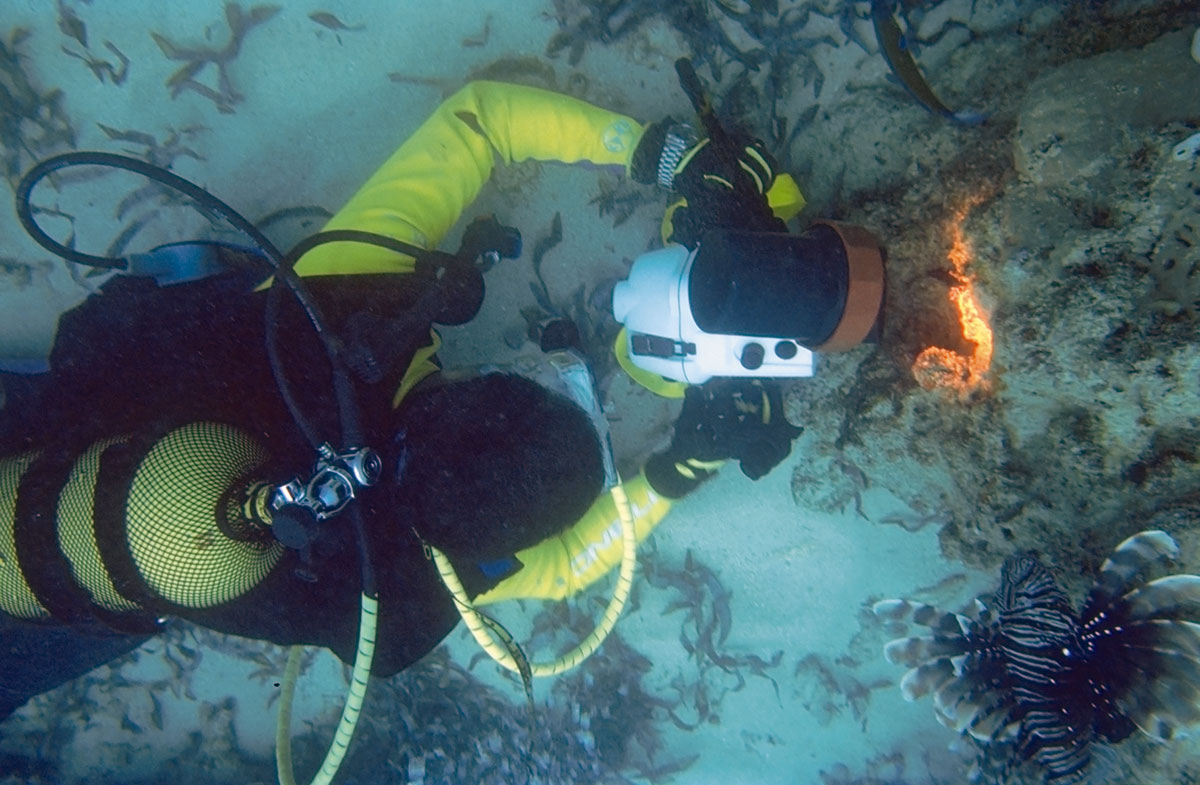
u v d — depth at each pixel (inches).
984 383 94.1
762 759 158.2
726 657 151.2
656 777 159.9
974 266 93.5
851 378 117.1
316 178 128.6
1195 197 74.7
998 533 99.4
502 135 109.3
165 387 67.6
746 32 124.0
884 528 137.9
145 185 127.3
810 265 89.5
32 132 125.6
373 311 80.0
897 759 152.1
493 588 89.7
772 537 144.0
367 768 161.3
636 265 106.3
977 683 101.7
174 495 59.4
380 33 123.9
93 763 161.3
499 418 61.0
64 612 67.1
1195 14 87.4
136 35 122.3
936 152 106.7
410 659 79.5
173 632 153.5
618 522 115.2
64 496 62.4
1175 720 84.0
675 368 101.9
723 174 101.0
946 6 117.6
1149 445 81.4
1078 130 82.2
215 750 160.7
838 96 123.8
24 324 130.5
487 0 123.0
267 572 64.3
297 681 159.8
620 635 155.3
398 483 62.4
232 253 94.8
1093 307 78.1
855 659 147.9
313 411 68.1
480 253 108.0
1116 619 87.3
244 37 123.0
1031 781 110.7
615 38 123.4
